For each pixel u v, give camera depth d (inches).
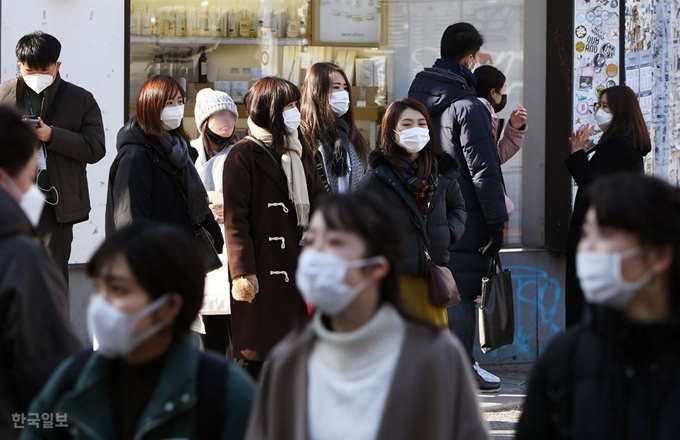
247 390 346.0
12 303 371.2
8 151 395.5
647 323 311.9
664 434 305.6
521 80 1006.4
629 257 311.1
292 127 685.3
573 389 323.0
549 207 985.5
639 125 826.2
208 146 825.5
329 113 768.3
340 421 316.5
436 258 685.3
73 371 350.3
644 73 1048.2
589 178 822.5
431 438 316.2
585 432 315.9
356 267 320.8
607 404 314.5
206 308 711.1
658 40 1051.9
